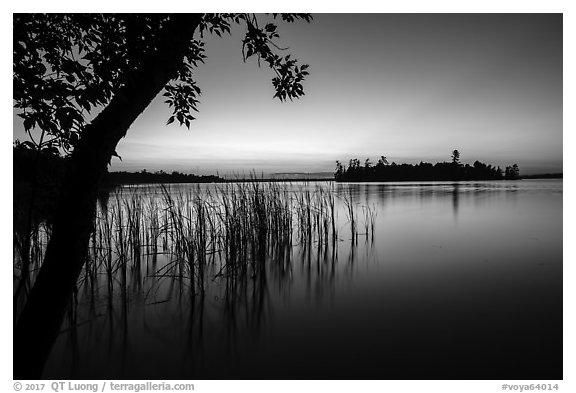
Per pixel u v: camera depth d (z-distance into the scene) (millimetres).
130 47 2781
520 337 3973
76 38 2947
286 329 4285
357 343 3896
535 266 6715
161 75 2391
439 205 17156
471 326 4254
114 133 2258
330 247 8531
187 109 3666
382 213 14344
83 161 2195
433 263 7051
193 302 5109
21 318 2119
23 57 2488
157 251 7742
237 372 3381
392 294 5383
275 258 7527
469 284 5750
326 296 5355
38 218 2547
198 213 6398
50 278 2125
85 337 4074
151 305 4980
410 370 3383
